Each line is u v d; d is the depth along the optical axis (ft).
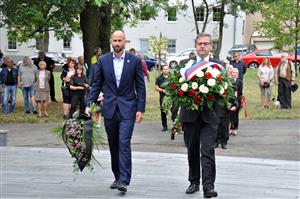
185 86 21.43
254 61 131.75
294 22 110.83
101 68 23.40
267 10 105.19
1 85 62.03
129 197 23.15
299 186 26.08
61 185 25.73
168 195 23.48
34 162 31.83
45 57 70.49
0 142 38.27
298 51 122.83
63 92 54.39
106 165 30.83
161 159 33.04
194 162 23.38
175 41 169.78
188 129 22.61
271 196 23.95
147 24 170.19
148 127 49.55
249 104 67.82
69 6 59.36
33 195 23.75
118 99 23.20
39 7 59.06
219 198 23.35
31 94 59.36
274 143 40.98
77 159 22.95
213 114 21.97
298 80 97.35
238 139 42.75
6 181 26.63
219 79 21.36
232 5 78.02
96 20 70.38
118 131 23.68
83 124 22.80
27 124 52.13
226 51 168.35
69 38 78.79
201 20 156.46
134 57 23.34
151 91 84.69
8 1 58.18
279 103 63.31
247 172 29.37
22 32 75.05
